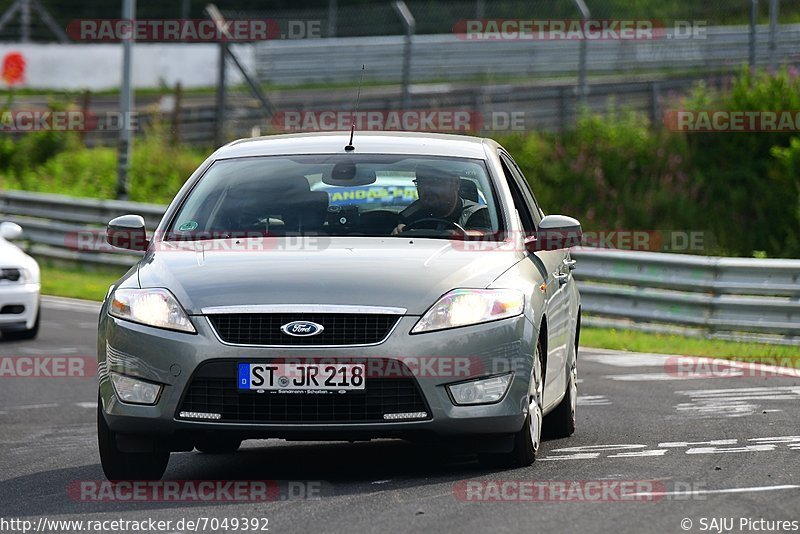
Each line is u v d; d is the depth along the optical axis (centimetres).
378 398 2338
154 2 16862
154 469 2558
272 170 2822
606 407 3569
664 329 5734
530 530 1973
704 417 3341
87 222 8206
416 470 2573
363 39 13638
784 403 3597
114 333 2438
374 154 2847
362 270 2427
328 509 2188
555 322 2778
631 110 9962
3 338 5494
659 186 9156
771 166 8962
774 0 9231
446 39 13262
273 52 13775
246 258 2505
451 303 2386
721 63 11069
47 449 3141
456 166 2811
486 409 2377
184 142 11481
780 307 5422
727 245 8556
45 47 13888
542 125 10106
